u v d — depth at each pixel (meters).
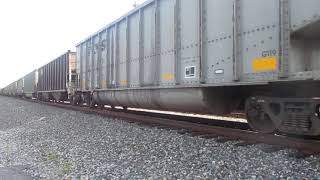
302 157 5.09
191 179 4.59
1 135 10.23
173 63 8.84
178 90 8.62
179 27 8.59
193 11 7.96
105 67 14.44
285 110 5.73
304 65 5.40
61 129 10.37
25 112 17.52
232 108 7.97
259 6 5.90
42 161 6.44
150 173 5.04
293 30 5.16
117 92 12.99
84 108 17.03
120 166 5.58
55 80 26.72
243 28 6.31
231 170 4.82
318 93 5.62
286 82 5.53
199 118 10.96
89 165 5.81
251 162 5.12
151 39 10.13
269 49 5.66
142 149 6.70
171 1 8.99
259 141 6.31
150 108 11.05
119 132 8.97
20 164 6.31
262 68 5.80
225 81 6.80
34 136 9.47
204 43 7.52
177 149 6.45
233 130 7.54
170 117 12.20
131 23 11.79
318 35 5.26
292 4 5.20
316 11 4.80
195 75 7.85
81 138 8.51
